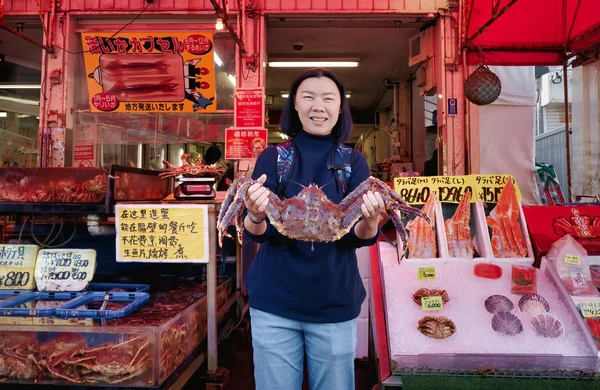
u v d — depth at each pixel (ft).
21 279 8.11
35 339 6.39
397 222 4.84
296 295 4.52
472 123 14.53
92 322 6.56
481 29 12.00
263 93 14.02
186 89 14.37
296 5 14.35
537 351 6.40
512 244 7.99
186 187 8.40
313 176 4.87
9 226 11.06
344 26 15.76
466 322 6.88
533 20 13.65
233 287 11.22
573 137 15.33
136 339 6.23
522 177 15.16
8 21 14.94
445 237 7.98
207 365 8.06
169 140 14.57
